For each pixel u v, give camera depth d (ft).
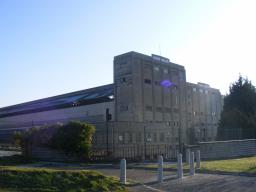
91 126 106.11
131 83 170.91
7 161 99.81
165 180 58.44
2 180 46.62
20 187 45.65
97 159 105.29
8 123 239.71
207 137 233.55
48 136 108.78
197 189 49.44
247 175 65.10
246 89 175.52
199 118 229.45
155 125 153.07
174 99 198.90
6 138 200.44
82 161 102.58
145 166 82.53
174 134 168.25
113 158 108.17
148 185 53.26
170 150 142.31
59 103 206.08
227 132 147.54
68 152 104.12
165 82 193.06
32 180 47.26
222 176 63.67
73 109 191.01
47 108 206.28
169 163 92.79
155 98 184.14
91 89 204.64
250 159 99.40
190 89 224.94
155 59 187.93
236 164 79.82
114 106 175.32
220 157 113.80
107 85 194.39
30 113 219.82
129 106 169.58
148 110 178.29
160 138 156.15
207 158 109.09
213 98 249.75
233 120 169.89
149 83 181.57
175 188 50.44
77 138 102.32
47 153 110.83
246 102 172.55
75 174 50.62
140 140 139.13
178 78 203.92
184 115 206.39
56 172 50.03
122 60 176.86
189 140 207.82
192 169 65.62
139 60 177.06
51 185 47.11
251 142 128.47
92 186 48.52
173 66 200.44
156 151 140.05
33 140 113.39
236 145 121.39
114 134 124.47
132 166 84.17
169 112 193.67
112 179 53.42
